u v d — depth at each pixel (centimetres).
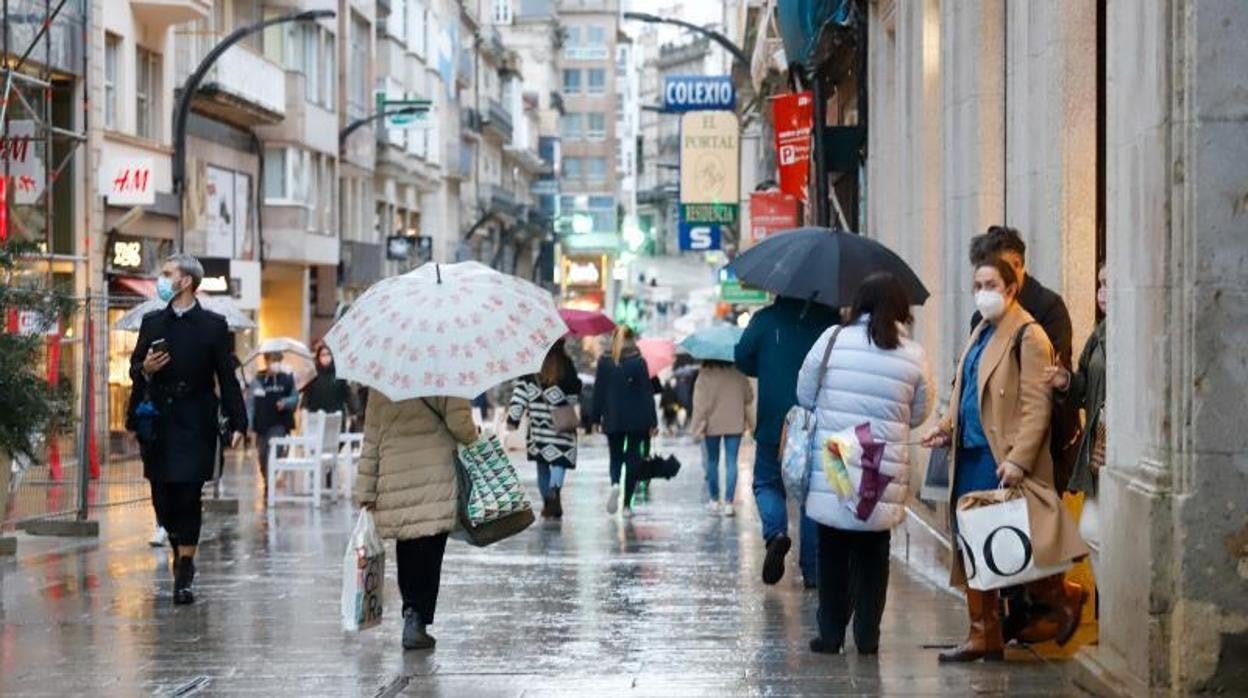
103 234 6538
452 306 1817
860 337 1733
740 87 9462
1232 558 1462
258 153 8806
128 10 6831
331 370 4303
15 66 5456
